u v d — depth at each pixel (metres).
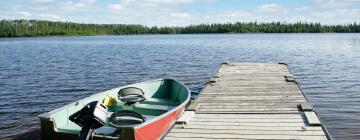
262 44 72.50
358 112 14.60
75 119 6.93
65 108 9.41
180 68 30.56
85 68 30.75
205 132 8.78
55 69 30.03
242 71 19.80
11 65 33.41
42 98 18.02
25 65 33.38
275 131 8.70
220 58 40.47
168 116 9.66
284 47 60.97
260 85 15.12
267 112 10.52
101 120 6.88
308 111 10.22
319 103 16.41
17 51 55.47
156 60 37.81
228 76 17.98
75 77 25.27
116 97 12.11
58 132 8.48
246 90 14.05
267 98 12.48
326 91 19.34
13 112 15.09
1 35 165.50
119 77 25.44
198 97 12.88
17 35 167.88
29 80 23.83
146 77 25.48
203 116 10.26
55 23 194.12
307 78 24.17
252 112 10.57
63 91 19.92
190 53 48.47
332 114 14.38
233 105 11.56
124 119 8.84
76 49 60.41
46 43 88.81
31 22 182.62
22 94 19.05
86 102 10.41
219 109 11.05
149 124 8.54
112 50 56.84
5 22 169.88
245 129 8.94
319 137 8.14
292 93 13.16
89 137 6.86
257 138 8.24
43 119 8.59
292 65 32.16
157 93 14.13
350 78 23.86
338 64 32.56
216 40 100.06
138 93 11.94
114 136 8.20
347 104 16.12
